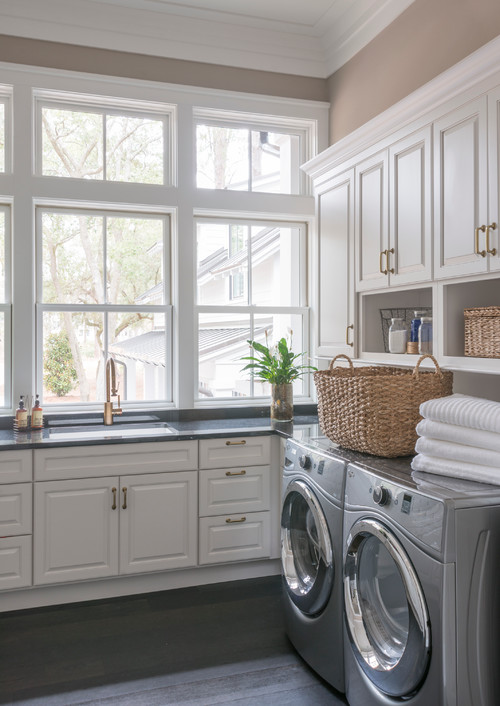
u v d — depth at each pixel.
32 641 2.64
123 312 3.67
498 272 2.16
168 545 3.12
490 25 2.54
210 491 3.19
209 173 3.81
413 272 2.62
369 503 2.01
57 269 3.56
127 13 3.41
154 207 3.62
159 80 3.59
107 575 3.03
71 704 2.19
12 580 2.88
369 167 2.96
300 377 4.05
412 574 1.77
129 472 3.05
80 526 2.98
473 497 1.71
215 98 3.69
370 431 2.25
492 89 2.15
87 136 3.56
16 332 3.38
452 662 1.66
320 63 3.90
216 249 3.87
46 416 3.44
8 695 2.24
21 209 3.37
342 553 2.19
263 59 3.77
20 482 2.89
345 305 3.22
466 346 2.39
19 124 3.35
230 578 3.33
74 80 3.42
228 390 3.89
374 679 1.97
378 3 3.24
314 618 2.38
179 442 3.12
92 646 2.60
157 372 3.75
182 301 3.68
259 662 2.48
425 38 2.96
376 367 2.84
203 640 2.66
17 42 3.35
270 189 3.95
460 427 1.94
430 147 2.50
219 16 3.48
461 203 2.32
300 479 2.54
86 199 3.48
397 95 3.19
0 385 3.44
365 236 3.01
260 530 3.28
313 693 2.27
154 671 2.41
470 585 1.68
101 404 3.62
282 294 4.02
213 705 2.19
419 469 2.04
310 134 4.00
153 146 3.69
